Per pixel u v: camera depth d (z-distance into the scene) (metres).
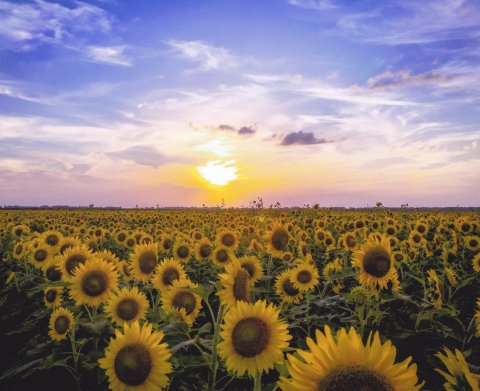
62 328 6.02
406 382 1.49
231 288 4.31
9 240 16.70
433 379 5.49
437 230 18.19
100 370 5.33
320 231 14.85
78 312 7.01
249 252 11.27
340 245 13.09
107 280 6.31
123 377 3.43
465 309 8.52
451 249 12.41
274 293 8.52
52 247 10.86
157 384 3.45
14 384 5.97
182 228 22.45
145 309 5.66
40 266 10.70
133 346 3.51
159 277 7.04
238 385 5.11
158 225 22.81
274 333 3.14
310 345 1.62
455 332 6.59
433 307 6.87
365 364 1.55
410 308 7.84
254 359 3.11
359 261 6.21
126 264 8.61
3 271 13.48
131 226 26.33
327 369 1.56
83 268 6.30
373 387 1.50
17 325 8.63
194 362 4.41
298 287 7.23
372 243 6.21
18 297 10.35
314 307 7.61
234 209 46.50
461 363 1.78
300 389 1.55
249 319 3.21
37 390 5.77
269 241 8.42
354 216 28.16
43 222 28.23
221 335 3.24
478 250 14.16
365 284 6.24
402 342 5.83
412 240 12.80
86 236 17.94
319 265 13.09
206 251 10.93
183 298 5.99
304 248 11.70
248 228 16.39
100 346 6.49
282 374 3.01
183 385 4.48
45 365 5.59
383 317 6.66
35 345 6.68
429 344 6.20
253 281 7.08
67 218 32.50
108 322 5.96
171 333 4.62
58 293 7.66
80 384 5.62
